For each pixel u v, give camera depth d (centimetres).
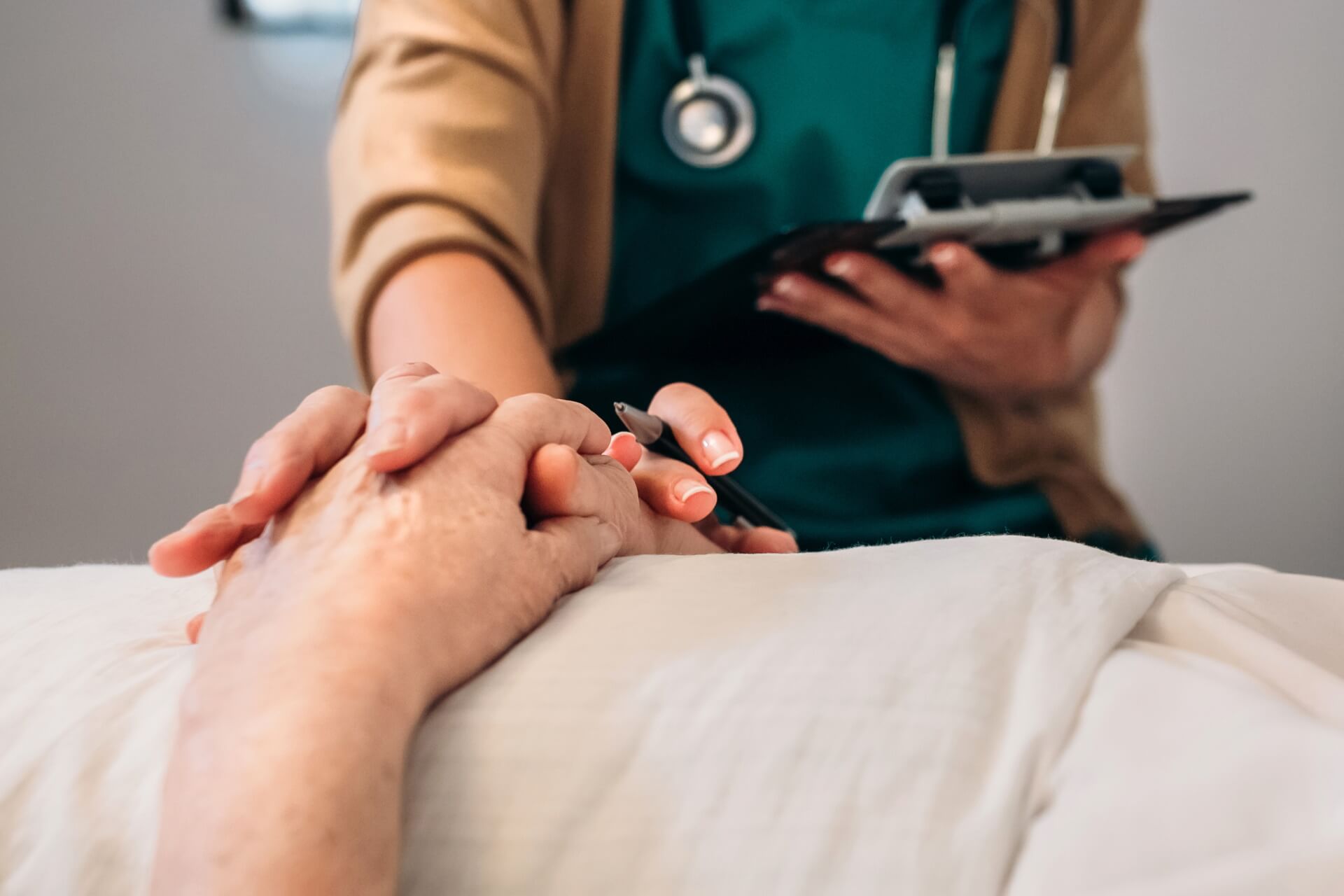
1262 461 177
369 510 28
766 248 68
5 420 177
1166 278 175
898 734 24
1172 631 29
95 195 176
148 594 40
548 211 102
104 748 28
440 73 82
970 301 88
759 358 97
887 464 103
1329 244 173
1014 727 24
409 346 69
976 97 112
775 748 24
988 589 29
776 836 23
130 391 180
